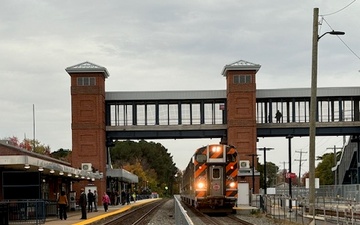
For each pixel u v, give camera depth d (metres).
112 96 89.50
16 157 35.31
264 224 39.50
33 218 37.97
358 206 38.75
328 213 42.38
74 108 86.88
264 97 86.88
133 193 104.81
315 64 38.25
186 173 67.25
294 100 88.00
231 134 85.81
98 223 41.16
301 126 86.31
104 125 88.12
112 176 88.62
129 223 42.41
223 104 89.88
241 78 86.31
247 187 71.19
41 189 42.62
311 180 37.56
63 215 41.34
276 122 88.31
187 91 88.75
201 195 48.72
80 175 53.50
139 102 90.31
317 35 38.28
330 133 86.19
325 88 86.56
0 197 39.97
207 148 49.03
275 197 48.25
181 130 88.12
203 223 38.75
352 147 98.69
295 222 37.16
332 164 155.25
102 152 86.31
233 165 49.16
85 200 42.03
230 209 50.53
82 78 87.06
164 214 55.41
